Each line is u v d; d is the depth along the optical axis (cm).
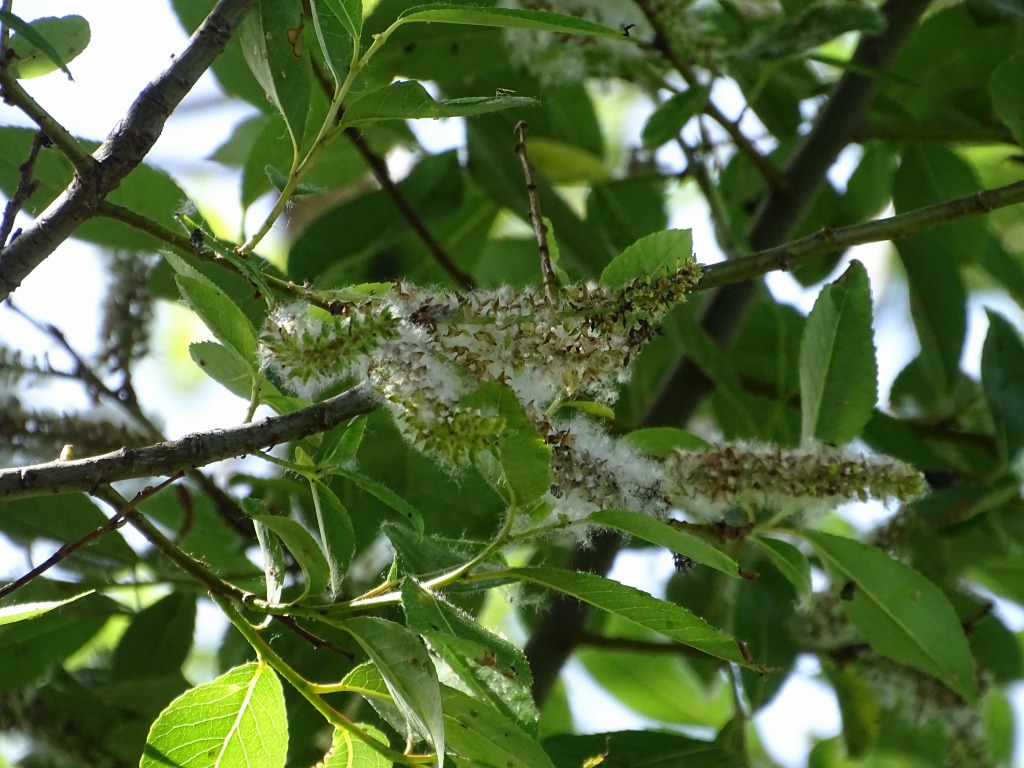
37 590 151
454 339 134
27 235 135
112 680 153
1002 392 155
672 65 154
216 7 136
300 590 151
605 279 138
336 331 133
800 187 159
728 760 147
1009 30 160
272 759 137
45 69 141
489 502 152
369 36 154
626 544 155
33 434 149
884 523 156
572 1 153
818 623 155
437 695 132
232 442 135
